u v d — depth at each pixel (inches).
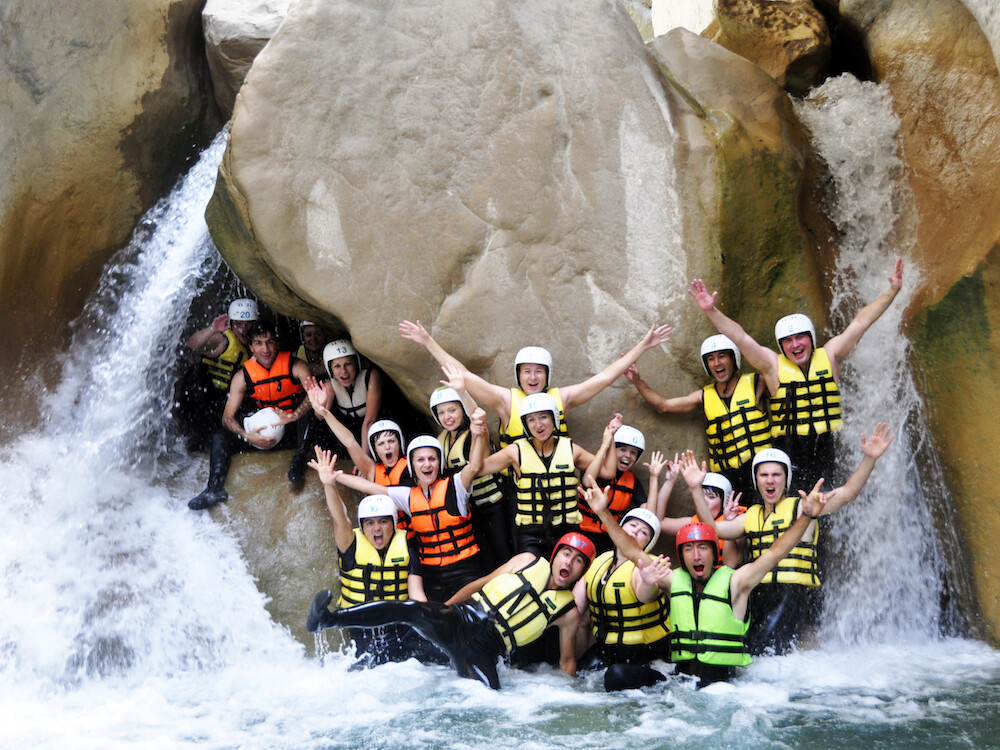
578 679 329.4
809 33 449.4
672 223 384.8
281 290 402.9
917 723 266.4
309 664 354.3
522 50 392.5
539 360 363.3
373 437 381.1
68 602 354.6
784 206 393.7
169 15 457.1
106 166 447.8
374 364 418.9
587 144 389.7
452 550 355.6
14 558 369.4
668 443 380.5
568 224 386.0
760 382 374.6
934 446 378.9
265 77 376.8
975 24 398.0
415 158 382.9
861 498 381.7
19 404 436.8
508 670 343.9
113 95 445.7
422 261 381.1
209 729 278.8
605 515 308.7
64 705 311.0
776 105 408.5
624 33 402.3
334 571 378.3
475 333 381.4
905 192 409.1
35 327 445.7
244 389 425.7
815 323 393.4
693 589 317.4
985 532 361.1
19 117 433.4
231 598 368.8
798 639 349.7
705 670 307.7
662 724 270.7
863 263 412.5
